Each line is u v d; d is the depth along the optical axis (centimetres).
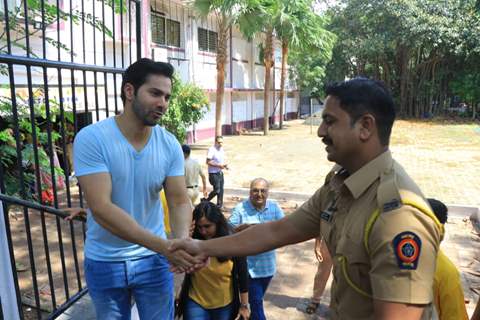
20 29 421
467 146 1811
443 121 2938
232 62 2403
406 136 2152
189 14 1912
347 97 145
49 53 830
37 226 724
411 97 3186
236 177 1201
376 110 144
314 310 461
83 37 319
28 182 393
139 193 229
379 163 146
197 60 2012
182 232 239
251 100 2730
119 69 327
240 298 345
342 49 3058
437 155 1578
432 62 3042
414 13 2723
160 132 239
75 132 290
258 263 383
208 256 211
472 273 553
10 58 235
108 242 232
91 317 309
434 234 134
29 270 540
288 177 1201
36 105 438
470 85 2912
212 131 2245
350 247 142
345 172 164
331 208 161
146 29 1383
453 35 2638
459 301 250
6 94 551
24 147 396
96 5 1034
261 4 1755
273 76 3012
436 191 1030
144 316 247
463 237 702
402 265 129
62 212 260
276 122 3253
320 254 446
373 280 134
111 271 232
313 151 1722
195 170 706
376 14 2831
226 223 331
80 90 897
